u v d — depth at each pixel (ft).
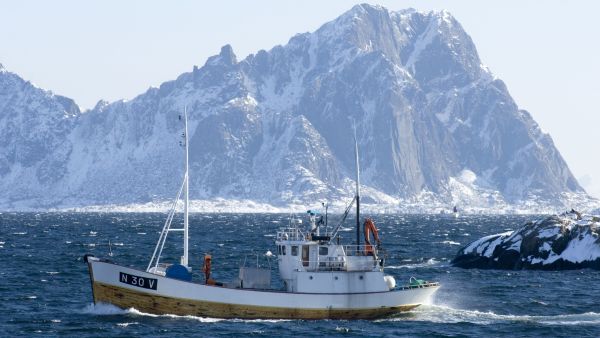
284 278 541.34
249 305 525.75
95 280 541.75
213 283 540.93
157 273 543.39
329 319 534.37
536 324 549.54
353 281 536.83
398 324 536.83
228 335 489.67
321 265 536.42
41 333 509.35
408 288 553.64
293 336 491.31
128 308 537.65
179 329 503.20
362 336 497.46
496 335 511.81
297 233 542.57
